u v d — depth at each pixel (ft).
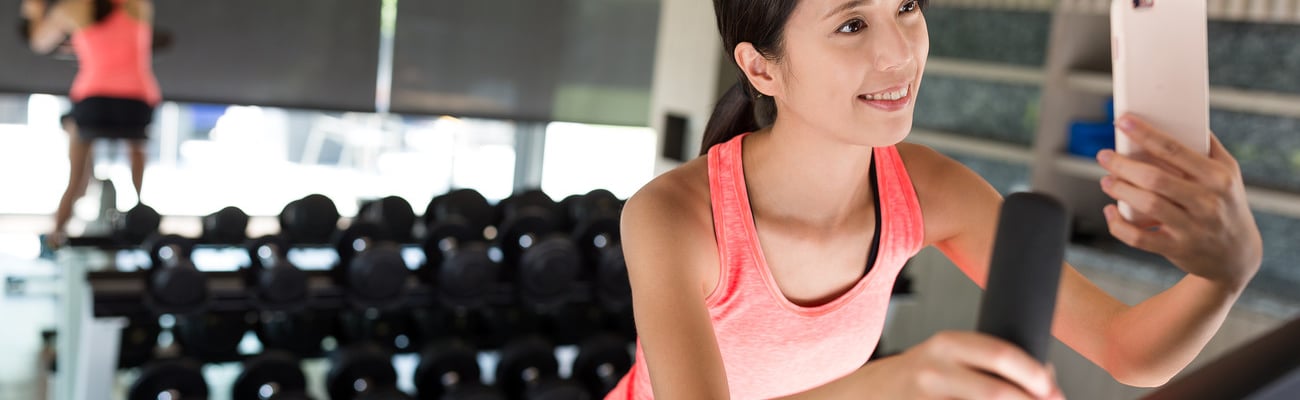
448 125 20.97
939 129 16.98
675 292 2.98
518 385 10.89
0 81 16.53
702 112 18.10
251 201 21.18
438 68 19.12
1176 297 2.85
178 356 10.33
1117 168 2.36
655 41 20.33
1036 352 1.26
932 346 1.42
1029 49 15.76
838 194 3.25
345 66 18.51
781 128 3.14
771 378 3.52
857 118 2.80
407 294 11.28
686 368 2.83
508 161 21.31
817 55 2.81
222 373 13.67
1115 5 2.38
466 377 10.66
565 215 14.30
